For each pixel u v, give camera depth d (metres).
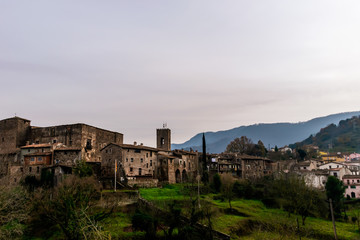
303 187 71.88
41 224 43.28
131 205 57.22
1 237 40.28
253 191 82.94
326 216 70.88
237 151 159.75
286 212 70.62
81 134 91.25
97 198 57.53
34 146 86.25
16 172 77.25
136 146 84.25
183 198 65.06
